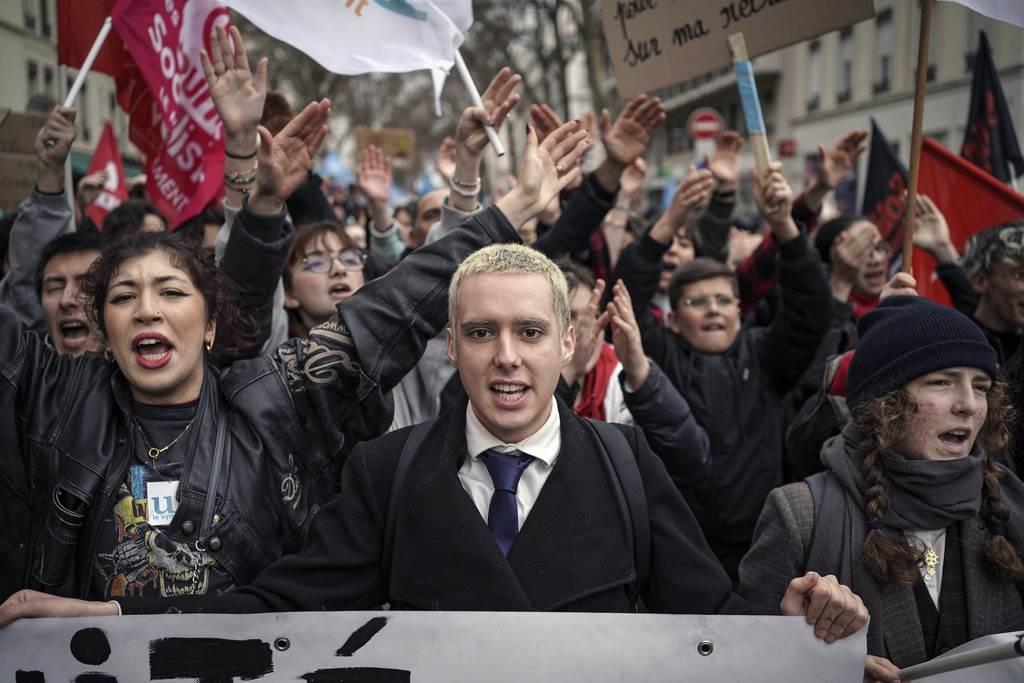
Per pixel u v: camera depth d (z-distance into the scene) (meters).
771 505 2.46
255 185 2.80
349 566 2.01
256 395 2.34
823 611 1.94
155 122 4.31
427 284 2.44
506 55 20.19
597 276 5.58
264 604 2.01
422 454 2.06
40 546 2.19
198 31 4.00
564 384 3.34
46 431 2.24
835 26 3.66
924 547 2.29
